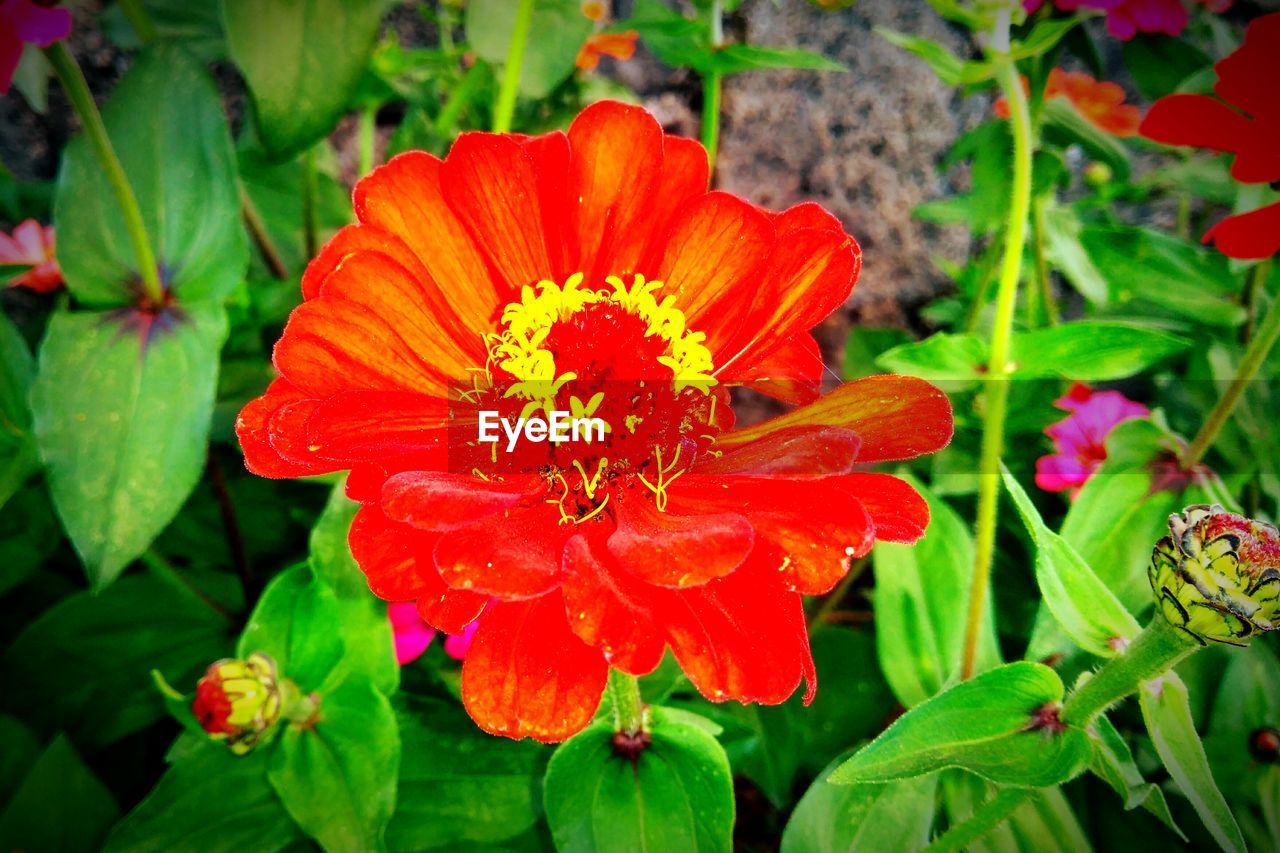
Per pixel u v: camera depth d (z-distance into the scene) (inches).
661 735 8.6
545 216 7.8
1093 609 8.1
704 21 11.6
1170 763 7.7
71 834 9.6
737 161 15.3
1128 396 14.4
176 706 8.9
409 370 7.5
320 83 9.6
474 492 6.8
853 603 13.5
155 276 9.6
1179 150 12.9
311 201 12.7
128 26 12.3
